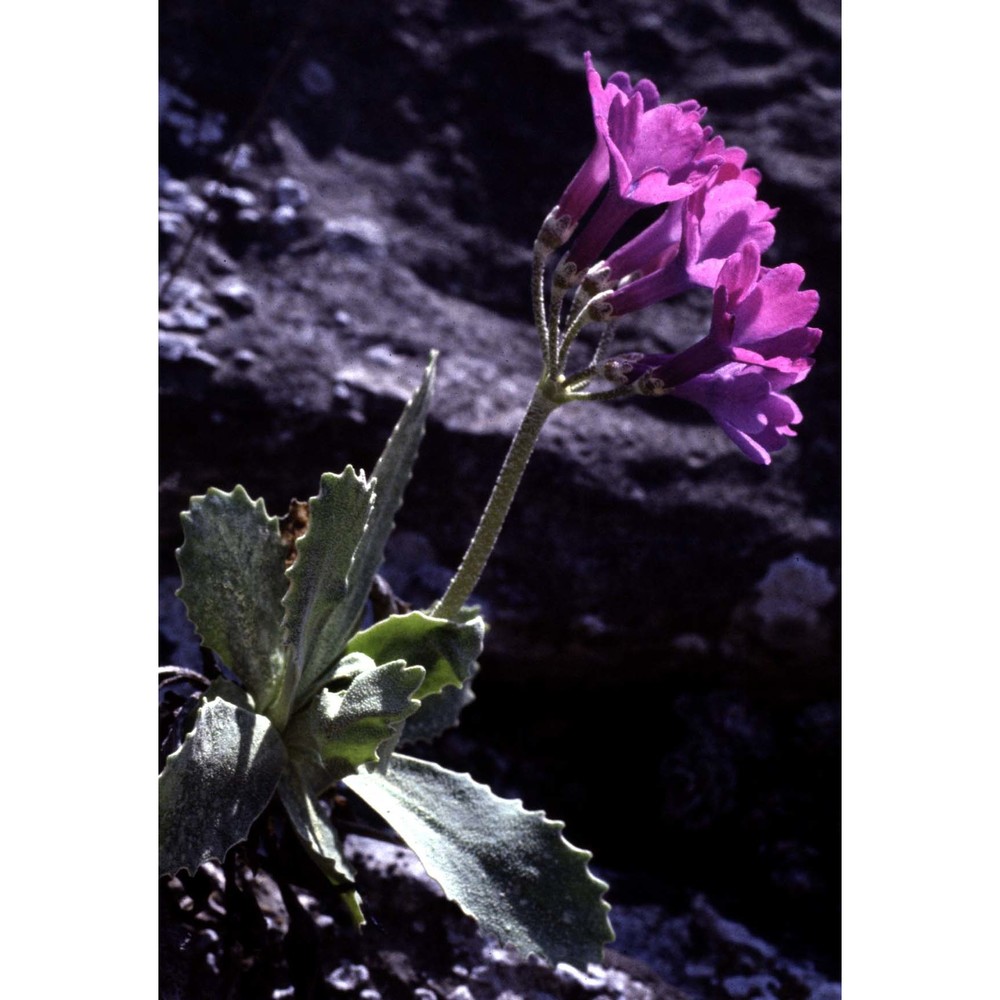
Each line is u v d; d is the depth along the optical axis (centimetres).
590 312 54
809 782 74
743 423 53
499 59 82
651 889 71
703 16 85
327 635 57
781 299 53
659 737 75
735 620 73
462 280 77
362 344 74
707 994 67
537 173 80
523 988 62
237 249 74
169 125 76
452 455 72
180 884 59
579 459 73
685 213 53
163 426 70
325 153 78
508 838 56
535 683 74
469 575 56
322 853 56
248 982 60
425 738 61
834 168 81
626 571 73
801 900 71
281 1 80
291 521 61
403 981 61
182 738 56
